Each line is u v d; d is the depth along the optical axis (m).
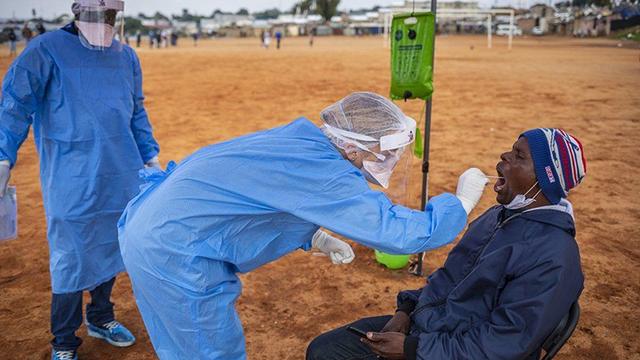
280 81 20.42
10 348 4.09
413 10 4.38
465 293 2.45
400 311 2.87
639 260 5.25
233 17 129.88
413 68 4.38
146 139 3.92
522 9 105.44
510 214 2.51
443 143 10.16
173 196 2.28
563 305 2.21
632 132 10.59
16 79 3.19
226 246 2.32
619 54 32.47
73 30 3.38
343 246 2.81
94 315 3.99
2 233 3.43
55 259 3.52
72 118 3.34
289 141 2.27
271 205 2.20
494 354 2.21
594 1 87.12
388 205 2.28
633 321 4.21
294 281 5.04
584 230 6.01
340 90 17.62
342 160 2.26
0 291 4.96
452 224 2.29
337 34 102.25
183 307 2.32
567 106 13.59
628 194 7.16
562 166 2.27
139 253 2.35
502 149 9.62
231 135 11.39
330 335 2.90
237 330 2.46
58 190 3.42
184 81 20.94
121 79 3.52
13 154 3.23
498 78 20.02
